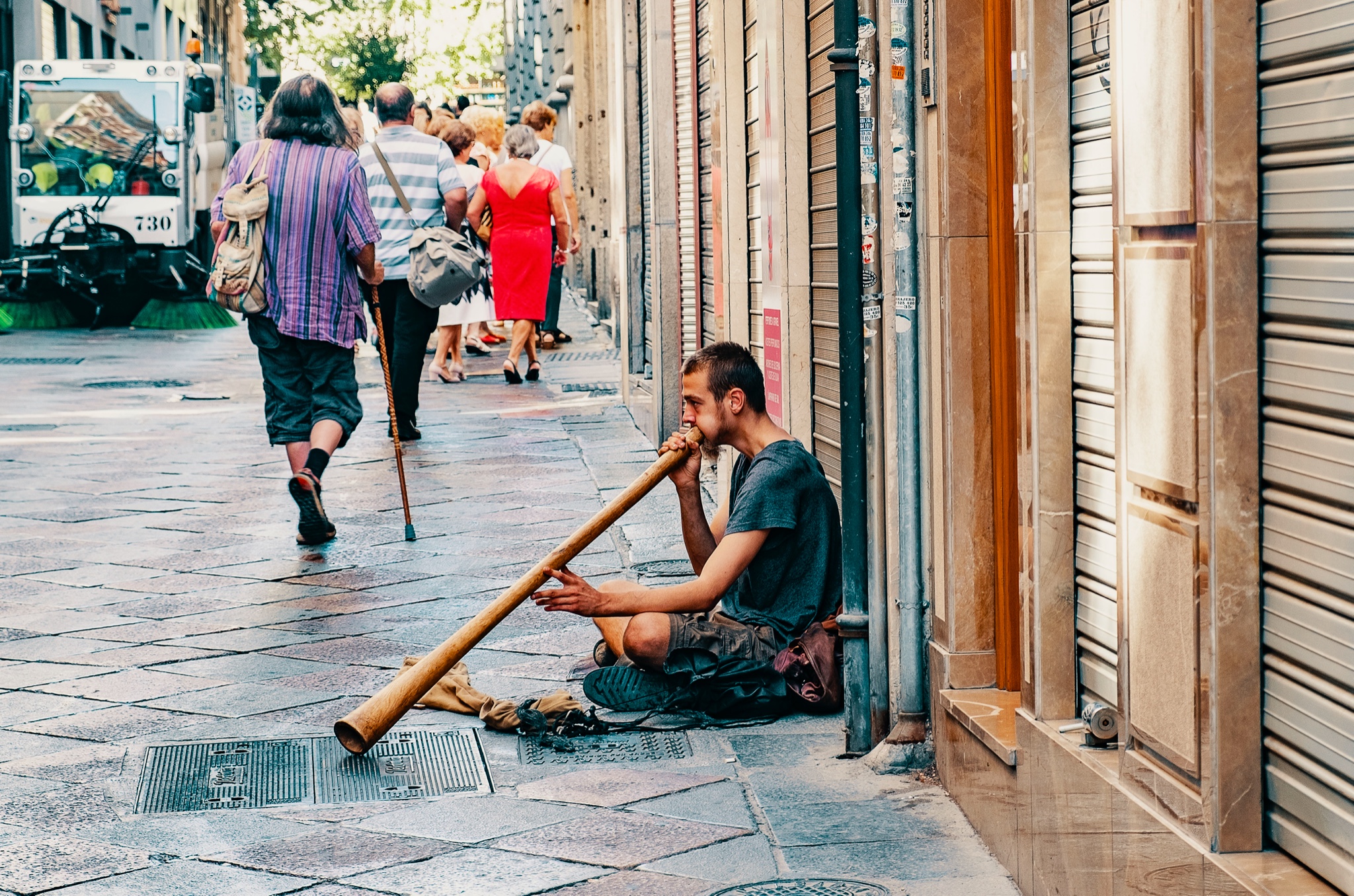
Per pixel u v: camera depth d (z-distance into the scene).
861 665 5.11
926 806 4.71
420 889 4.14
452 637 5.21
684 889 4.12
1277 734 3.12
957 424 4.73
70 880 4.20
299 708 5.77
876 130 5.05
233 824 4.62
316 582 7.79
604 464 11.15
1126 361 3.53
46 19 36.16
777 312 7.16
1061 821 3.85
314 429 8.75
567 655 6.45
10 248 26.67
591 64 27.86
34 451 12.21
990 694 4.74
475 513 9.52
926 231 4.87
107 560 8.34
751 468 5.65
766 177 7.45
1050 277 4.09
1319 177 2.88
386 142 12.63
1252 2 3.04
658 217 11.65
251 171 8.66
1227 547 3.14
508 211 16.22
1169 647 3.35
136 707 5.79
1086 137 3.97
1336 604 2.89
